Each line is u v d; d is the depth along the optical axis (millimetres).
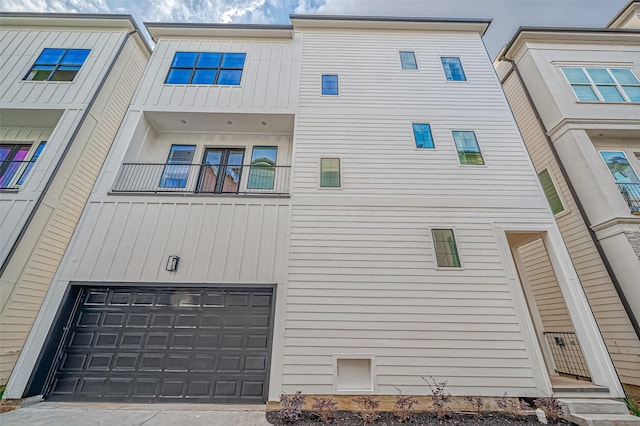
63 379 4898
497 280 5688
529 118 8789
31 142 7301
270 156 7832
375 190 6559
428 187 6617
